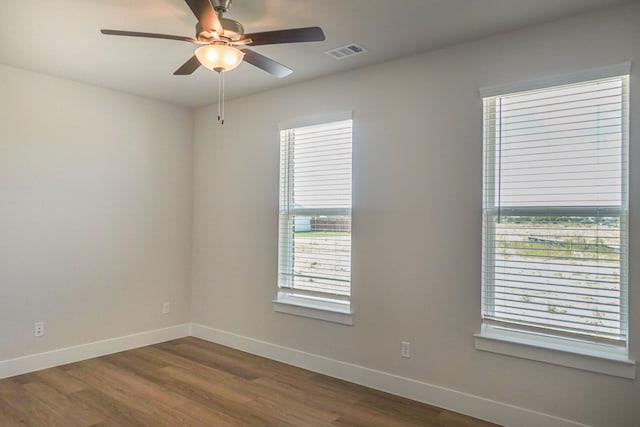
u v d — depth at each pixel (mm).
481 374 2945
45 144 3771
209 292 4746
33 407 3051
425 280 3201
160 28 2828
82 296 4027
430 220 3182
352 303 3584
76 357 3986
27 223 3674
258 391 3385
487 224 2975
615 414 2482
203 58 2385
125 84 4039
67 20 2711
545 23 2721
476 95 2988
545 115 2758
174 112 4758
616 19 2504
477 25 2768
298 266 4023
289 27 2799
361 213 3539
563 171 2691
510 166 2885
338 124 3752
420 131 3236
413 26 2783
